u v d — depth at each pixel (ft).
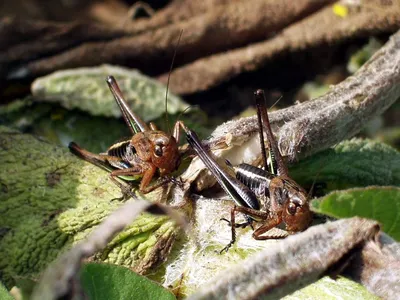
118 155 0.56
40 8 0.88
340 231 0.41
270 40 0.75
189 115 0.71
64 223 0.52
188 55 0.77
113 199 0.53
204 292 0.39
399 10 0.70
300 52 0.75
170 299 0.46
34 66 0.74
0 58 0.73
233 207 0.50
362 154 0.58
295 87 0.76
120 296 0.45
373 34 0.72
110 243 0.51
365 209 0.44
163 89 0.72
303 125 0.53
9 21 0.74
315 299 0.47
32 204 0.54
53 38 0.75
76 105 0.69
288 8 0.75
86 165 0.56
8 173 0.55
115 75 0.71
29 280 0.52
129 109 0.59
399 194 0.44
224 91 0.76
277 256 0.39
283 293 0.39
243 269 0.39
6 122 0.69
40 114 0.69
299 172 0.56
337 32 0.73
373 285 0.41
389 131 0.73
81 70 0.72
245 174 0.52
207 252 0.50
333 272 0.41
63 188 0.54
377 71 0.56
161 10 0.81
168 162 0.54
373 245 0.41
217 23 0.75
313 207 0.43
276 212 0.50
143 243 0.51
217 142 0.53
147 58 0.76
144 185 0.54
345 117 0.55
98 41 0.75
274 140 0.52
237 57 0.75
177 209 0.52
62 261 0.36
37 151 0.57
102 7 0.89
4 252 0.52
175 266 0.51
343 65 0.76
